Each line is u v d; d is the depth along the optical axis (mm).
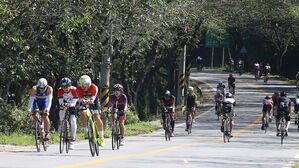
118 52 69812
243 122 78875
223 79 166375
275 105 53812
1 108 49875
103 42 58875
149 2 49438
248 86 142375
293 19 129625
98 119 32656
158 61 112625
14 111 50125
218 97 81375
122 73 93250
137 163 28594
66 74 54688
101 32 57531
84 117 31500
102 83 62219
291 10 112875
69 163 27203
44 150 34938
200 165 28688
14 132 47219
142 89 125875
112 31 58156
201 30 112438
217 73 194750
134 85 95938
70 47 54094
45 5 44531
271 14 107625
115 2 49156
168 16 66188
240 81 158500
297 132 67438
